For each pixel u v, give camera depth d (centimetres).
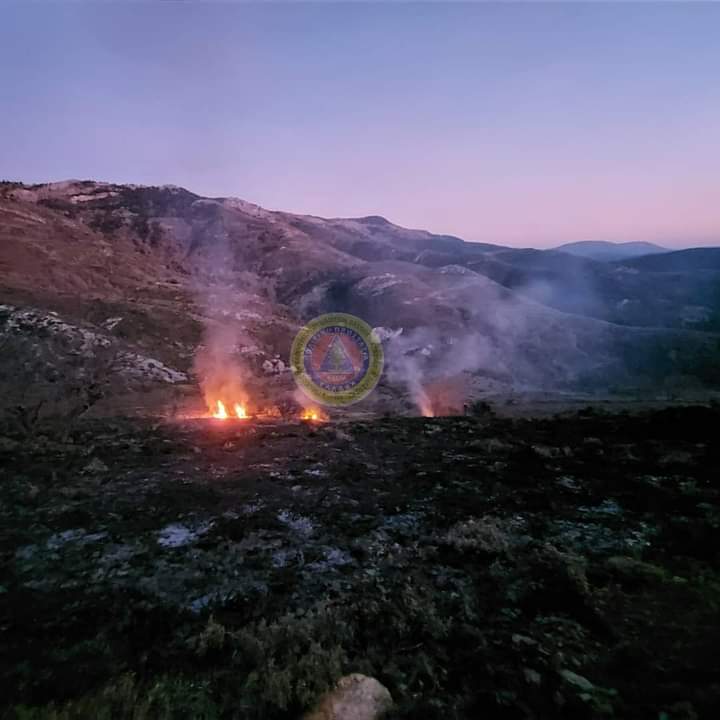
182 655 602
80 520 1097
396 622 632
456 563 836
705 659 516
